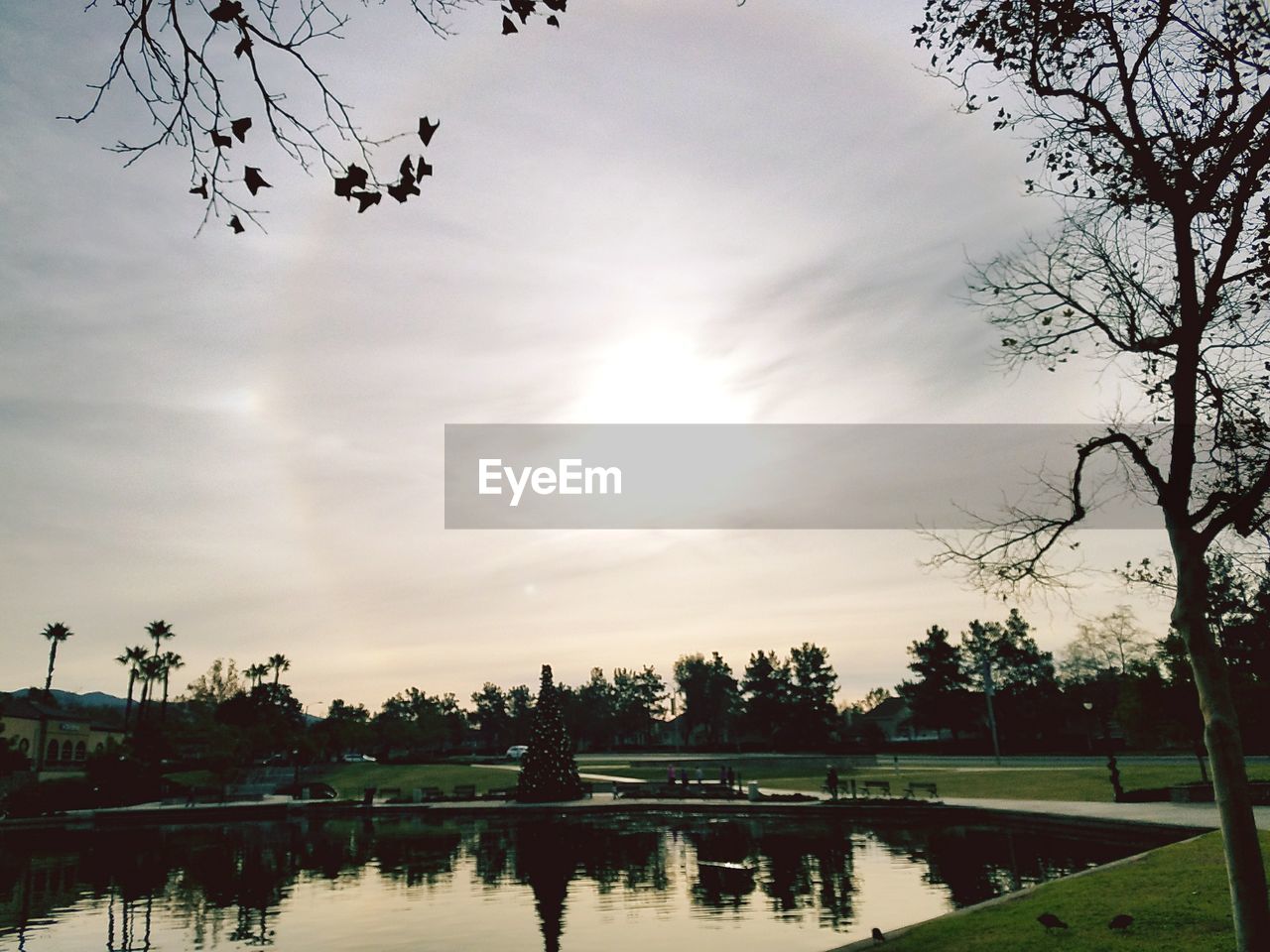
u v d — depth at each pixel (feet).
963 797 134.21
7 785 212.64
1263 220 38.32
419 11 22.72
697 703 432.25
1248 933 29.32
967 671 329.31
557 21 24.04
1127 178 39.83
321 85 22.35
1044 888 48.08
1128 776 147.64
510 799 160.56
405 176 23.21
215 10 21.36
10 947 52.47
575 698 438.40
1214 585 50.98
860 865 73.10
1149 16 38.55
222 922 58.13
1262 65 36.83
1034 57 38.70
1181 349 35.27
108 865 93.71
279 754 309.63
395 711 429.38
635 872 74.13
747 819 125.08
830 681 353.72
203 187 22.93
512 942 48.19
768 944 44.93
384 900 64.13
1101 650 251.39
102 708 478.59
